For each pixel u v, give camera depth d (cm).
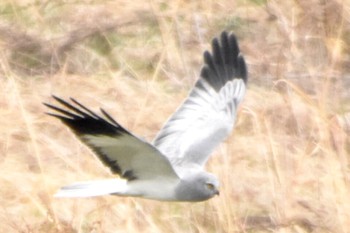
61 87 1788
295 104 1722
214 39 1353
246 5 1931
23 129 1675
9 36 1888
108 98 1759
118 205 1531
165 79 1805
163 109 1709
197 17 1892
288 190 1558
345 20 1894
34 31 1898
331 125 1655
